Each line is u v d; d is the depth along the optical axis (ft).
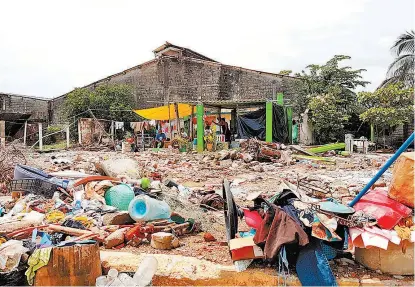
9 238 16.92
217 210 24.75
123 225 19.70
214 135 76.48
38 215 20.57
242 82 111.75
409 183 14.17
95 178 26.61
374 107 91.81
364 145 82.02
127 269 15.24
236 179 40.86
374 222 13.94
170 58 115.14
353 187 32.83
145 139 96.94
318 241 14.14
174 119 97.86
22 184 26.43
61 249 14.08
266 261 14.96
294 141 94.68
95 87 119.85
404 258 14.03
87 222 19.85
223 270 14.64
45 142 102.63
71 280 13.99
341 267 14.85
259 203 16.28
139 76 118.11
